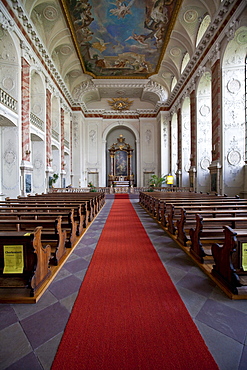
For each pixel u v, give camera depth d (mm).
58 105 16062
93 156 23703
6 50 9336
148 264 3750
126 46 15195
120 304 2582
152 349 1914
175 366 1753
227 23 9625
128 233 5840
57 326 2223
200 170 13680
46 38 12594
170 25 12945
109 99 23969
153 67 18109
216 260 3152
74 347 1948
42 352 1907
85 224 6215
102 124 24062
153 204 8289
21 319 2338
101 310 2469
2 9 8117
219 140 10641
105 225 6848
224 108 10336
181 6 11758
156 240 5176
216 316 2361
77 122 20969
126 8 11656
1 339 2062
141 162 23828
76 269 3561
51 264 3637
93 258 4039
